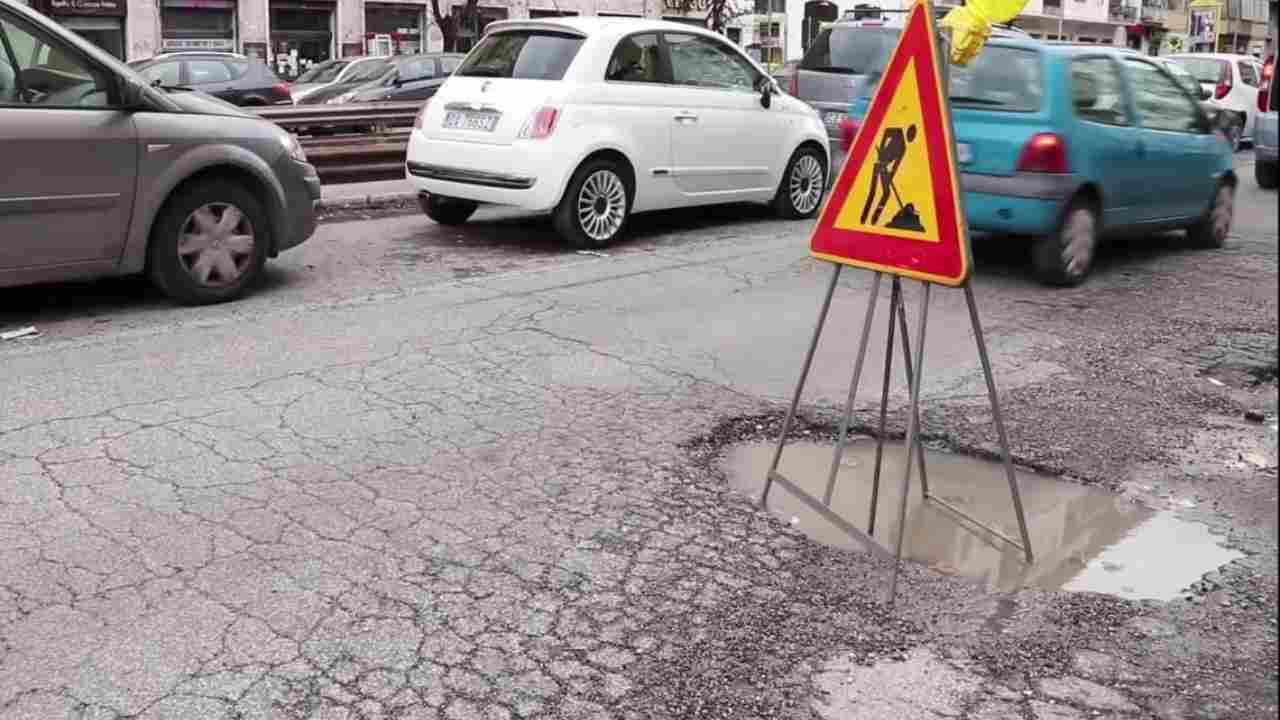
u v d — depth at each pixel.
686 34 10.13
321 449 4.89
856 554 4.14
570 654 3.38
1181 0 63.84
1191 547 4.32
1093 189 8.45
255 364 6.05
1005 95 8.26
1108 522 4.52
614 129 9.38
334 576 3.79
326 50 34.00
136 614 3.51
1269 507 4.69
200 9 31.28
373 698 3.13
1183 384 6.32
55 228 6.65
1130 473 5.02
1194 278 9.06
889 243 3.99
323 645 3.38
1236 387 6.31
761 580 3.90
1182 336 7.30
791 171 11.23
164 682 3.17
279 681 3.19
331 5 33.75
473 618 3.56
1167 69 9.56
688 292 8.05
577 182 9.26
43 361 6.03
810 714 3.14
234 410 5.33
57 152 6.57
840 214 4.21
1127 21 58.84
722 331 7.02
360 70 21.17
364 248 9.45
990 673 3.39
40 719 2.99
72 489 4.39
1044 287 8.59
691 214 11.61
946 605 3.79
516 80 9.29
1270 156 14.64
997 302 8.07
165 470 4.61
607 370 6.14
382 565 3.88
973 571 4.05
